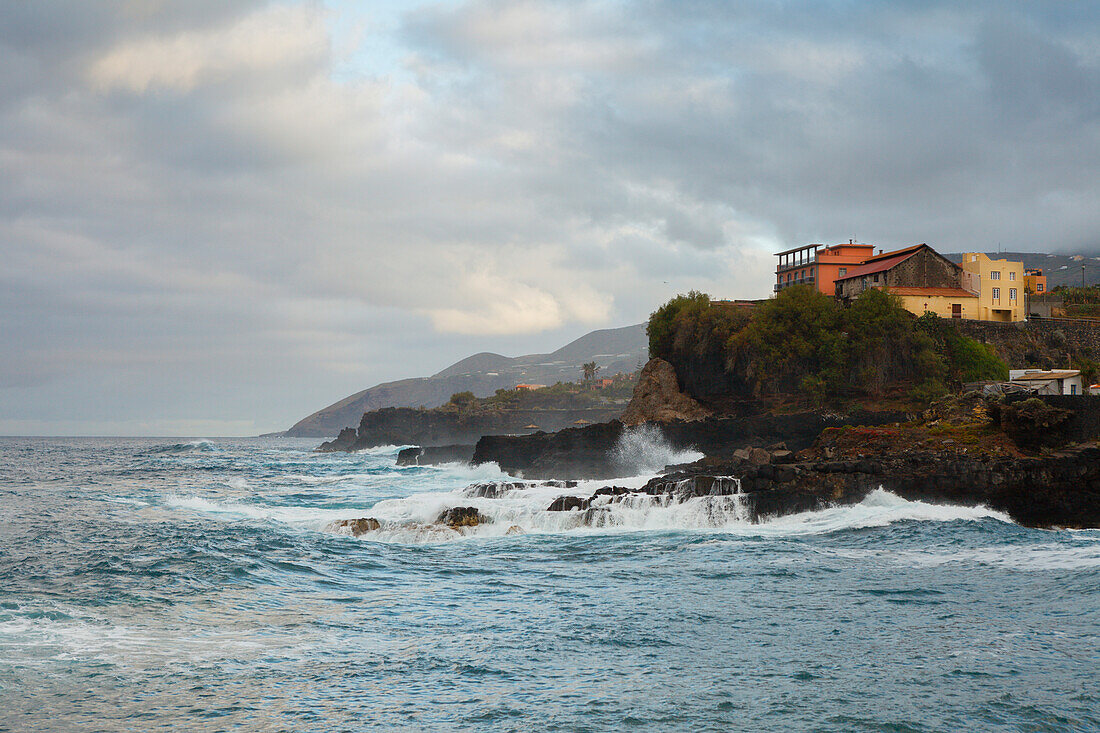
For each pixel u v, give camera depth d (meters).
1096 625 23.50
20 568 30.81
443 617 24.80
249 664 19.75
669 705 17.25
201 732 15.66
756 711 16.94
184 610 24.88
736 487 47.56
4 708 16.50
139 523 46.06
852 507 47.47
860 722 16.34
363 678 18.88
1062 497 47.44
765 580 30.47
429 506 48.38
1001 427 54.66
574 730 15.94
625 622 24.16
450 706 17.16
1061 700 17.56
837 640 22.22
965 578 30.42
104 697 17.28
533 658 20.53
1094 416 51.25
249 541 38.00
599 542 40.25
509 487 53.66
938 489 48.06
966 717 16.64
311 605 26.27
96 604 25.00
